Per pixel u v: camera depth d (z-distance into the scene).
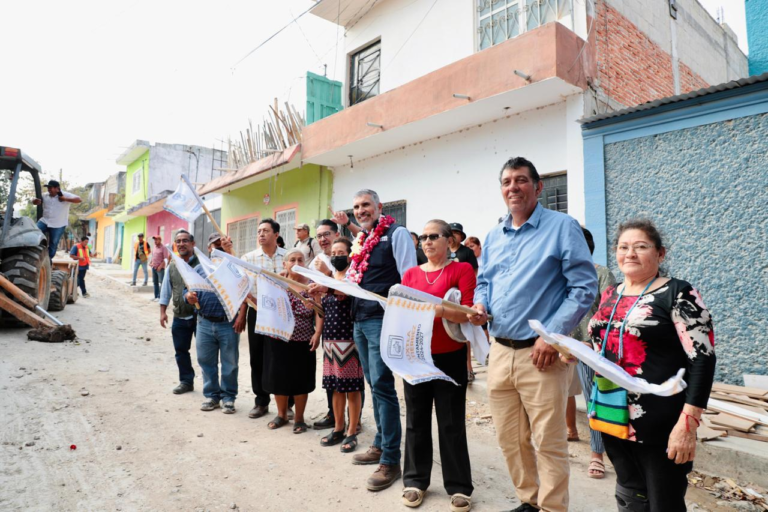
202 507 2.86
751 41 7.92
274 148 10.77
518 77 6.17
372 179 9.50
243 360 7.17
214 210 15.88
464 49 8.09
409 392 3.05
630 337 2.04
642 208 5.56
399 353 2.77
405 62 9.20
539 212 2.69
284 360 4.04
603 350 2.15
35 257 7.70
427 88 7.33
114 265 28.05
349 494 3.07
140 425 4.13
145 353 7.00
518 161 2.69
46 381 5.15
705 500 3.22
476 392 5.25
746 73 11.59
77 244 13.49
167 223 20.52
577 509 2.99
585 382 3.75
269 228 4.89
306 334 4.15
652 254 2.09
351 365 3.73
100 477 3.18
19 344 6.61
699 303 1.93
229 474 3.30
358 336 3.47
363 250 3.51
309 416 4.68
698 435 3.70
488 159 7.44
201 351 4.67
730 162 4.95
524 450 2.70
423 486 2.99
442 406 2.96
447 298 2.82
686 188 5.24
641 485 2.07
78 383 5.20
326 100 10.55
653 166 5.50
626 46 7.22
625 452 2.09
